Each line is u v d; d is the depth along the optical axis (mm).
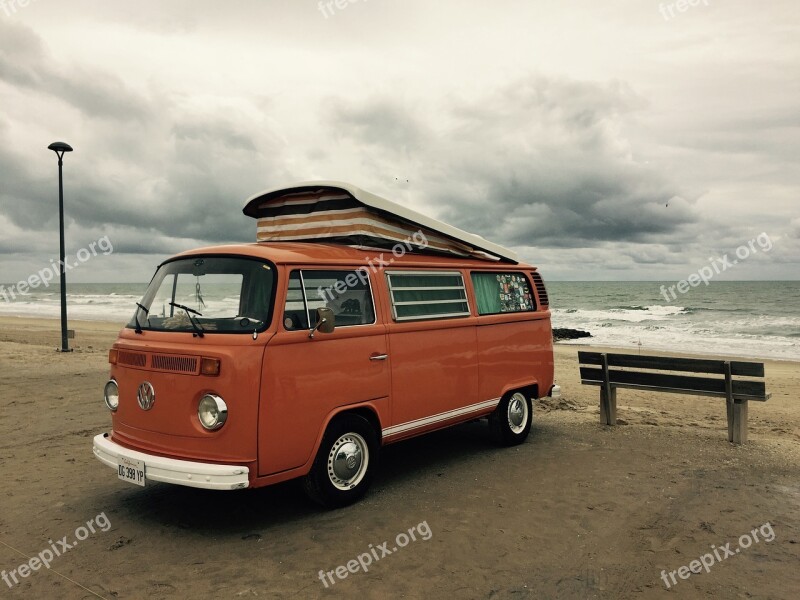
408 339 5684
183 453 4461
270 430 4445
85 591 3693
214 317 4734
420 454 6859
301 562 4098
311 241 5992
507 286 7273
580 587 3766
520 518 4887
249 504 5207
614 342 26828
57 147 15547
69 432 7715
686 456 6715
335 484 5074
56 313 47062
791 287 83812
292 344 4629
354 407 5121
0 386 10984
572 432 7926
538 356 7574
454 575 3924
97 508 5102
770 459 6590
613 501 5270
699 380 7477
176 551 4262
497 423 7023
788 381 14914
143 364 4762
